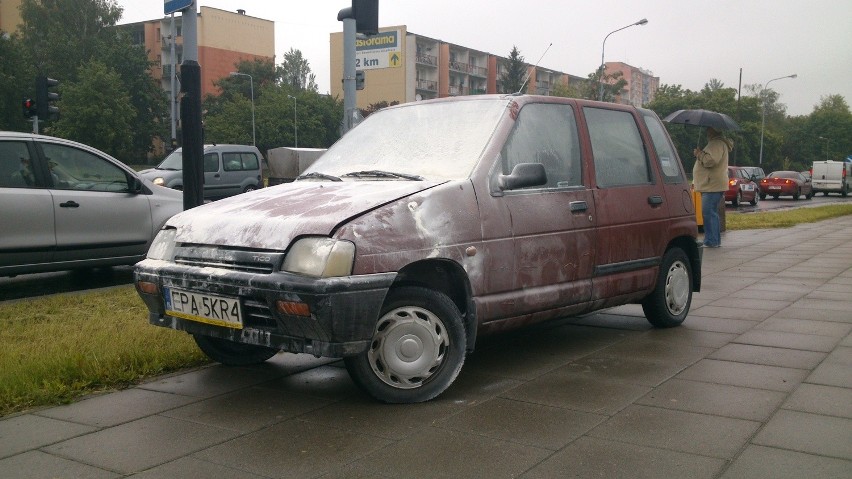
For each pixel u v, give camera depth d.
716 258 11.23
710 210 12.62
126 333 5.82
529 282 5.04
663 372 5.04
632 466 3.45
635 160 6.20
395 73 89.75
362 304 4.08
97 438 3.92
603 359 5.42
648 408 4.27
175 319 4.68
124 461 3.61
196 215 4.84
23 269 8.42
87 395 4.66
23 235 8.34
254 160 23.92
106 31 80.56
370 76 91.50
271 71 92.50
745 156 91.75
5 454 3.71
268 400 4.54
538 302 5.08
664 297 6.35
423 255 4.38
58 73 74.94
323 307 3.98
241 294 4.20
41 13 78.12
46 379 4.76
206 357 5.42
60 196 8.68
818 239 14.19
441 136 5.28
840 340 5.82
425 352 4.43
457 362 4.52
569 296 5.32
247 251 4.32
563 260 5.29
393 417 4.19
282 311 4.08
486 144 5.02
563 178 5.45
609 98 91.50
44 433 4.00
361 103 92.19
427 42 93.31
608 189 5.76
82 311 7.12
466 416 4.19
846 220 19.95
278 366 5.37
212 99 88.31
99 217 9.03
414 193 4.50
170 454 3.69
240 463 3.56
